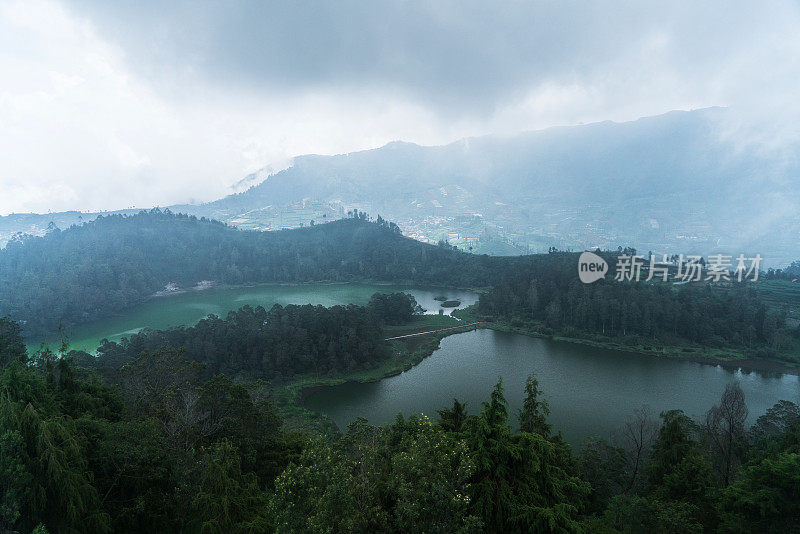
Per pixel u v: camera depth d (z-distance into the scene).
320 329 125.06
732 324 138.62
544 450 28.81
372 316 151.00
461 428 34.44
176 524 29.59
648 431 57.19
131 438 32.72
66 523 24.70
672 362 123.69
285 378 111.69
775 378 111.31
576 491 35.94
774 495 29.83
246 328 122.38
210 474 30.33
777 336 128.38
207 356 112.62
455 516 21.52
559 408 91.62
